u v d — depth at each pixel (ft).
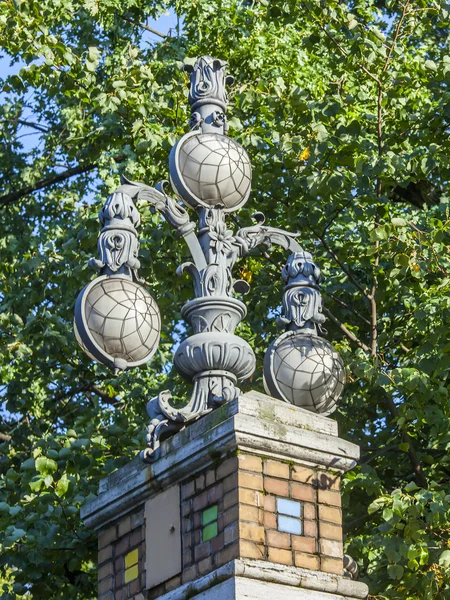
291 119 37.11
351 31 33.27
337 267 37.52
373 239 29.19
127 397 40.50
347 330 33.94
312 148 33.22
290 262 19.86
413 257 29.40
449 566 25.03
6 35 36.94
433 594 25.77
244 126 39.22
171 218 18.70
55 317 37.55
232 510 15.20
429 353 30.09
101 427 35.17
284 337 19.21
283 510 15.61
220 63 20.12
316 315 19.43
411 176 34.76
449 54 38.37
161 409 17.34
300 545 15.57
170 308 38.55
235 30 43.62
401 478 35.70
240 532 14.97
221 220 18.92
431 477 34.94
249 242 19.27
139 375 41.24
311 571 15.35
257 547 15.08
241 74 43.42
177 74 42.06
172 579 16.02
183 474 16.31
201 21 45.34
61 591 32.68
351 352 32.78
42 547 30.60
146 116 37.60
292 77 41.57
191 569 15.67
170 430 17.31
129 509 17.44
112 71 47.98
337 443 16.37
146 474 16.92
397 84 33.99
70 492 30.37
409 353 32.63
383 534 26.50
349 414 36.78
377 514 33.47
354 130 33.12
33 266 42.63
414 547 24.85
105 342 17.44
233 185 18.97
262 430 15.60
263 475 15.61
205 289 18.33
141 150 36.58
